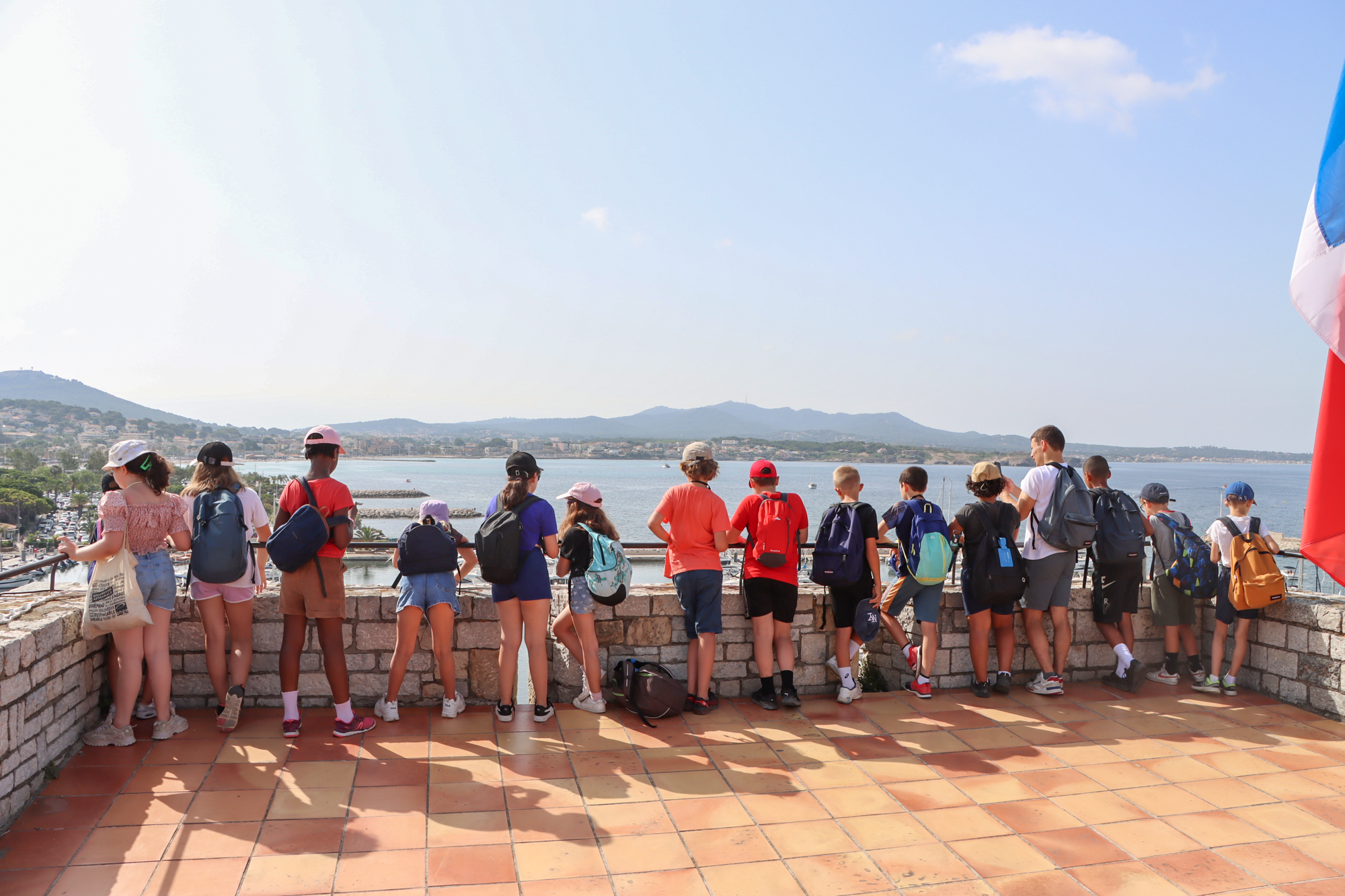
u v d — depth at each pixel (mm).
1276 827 3699
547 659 5504
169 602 4473
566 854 3320
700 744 4660
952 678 5953
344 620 5113
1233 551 5617
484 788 3955
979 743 4758
